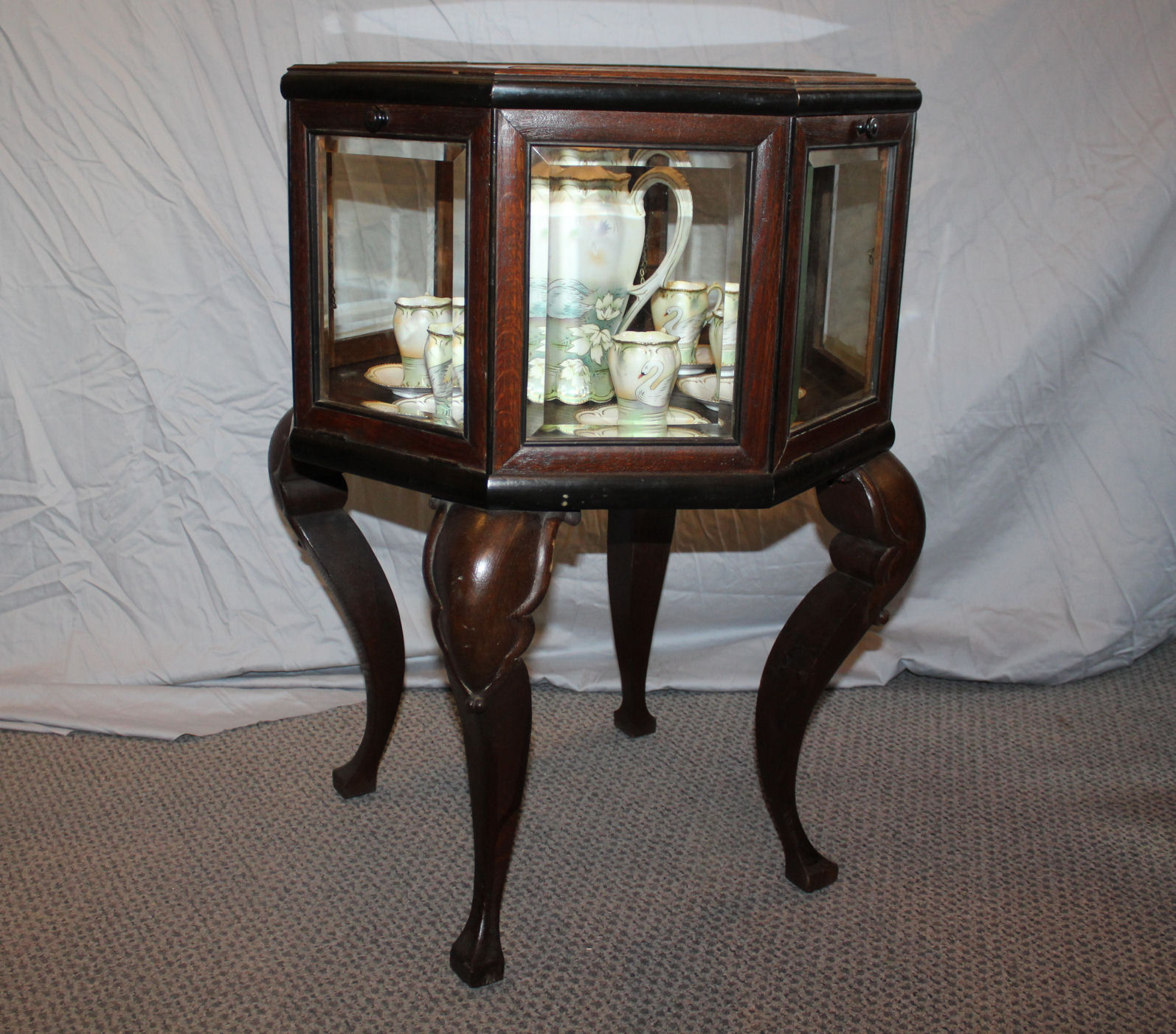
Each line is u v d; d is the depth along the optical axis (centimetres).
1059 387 149
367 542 119
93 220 133
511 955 106
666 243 89
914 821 127
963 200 142
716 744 143
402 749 140
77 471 142
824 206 88
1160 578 156
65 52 126
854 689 156
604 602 158
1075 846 123
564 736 144
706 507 89
